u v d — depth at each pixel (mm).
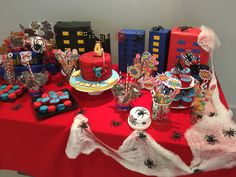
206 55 1201
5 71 1262
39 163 1149
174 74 1098
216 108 1037
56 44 1354
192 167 933
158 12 1400
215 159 891
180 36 1189
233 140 894
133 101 1128
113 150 989
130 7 1415
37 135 1058
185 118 1012
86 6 1466
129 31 1287
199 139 905
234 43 1435
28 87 1170
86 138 989
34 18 1572
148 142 922
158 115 979
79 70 1271
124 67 1349
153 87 1120
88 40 1324
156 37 1222
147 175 1010
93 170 1085
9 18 1606
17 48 1267
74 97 1171
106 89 1119
